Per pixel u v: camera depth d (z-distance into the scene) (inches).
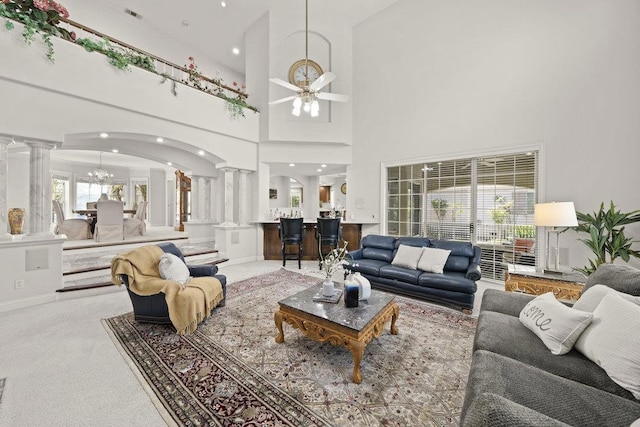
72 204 360.5
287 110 227.1
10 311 117.0
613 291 60.9
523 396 44.3
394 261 151.1
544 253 147.6
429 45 191.3
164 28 236.8
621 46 127.5
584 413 41.1
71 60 132.5
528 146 152.2
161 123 172.7
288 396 67.2
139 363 80.0
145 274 107.3
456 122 179.2
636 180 125.0
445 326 106.7
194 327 99.7
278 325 92.7
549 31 145.7
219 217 292.8
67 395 66.1
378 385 71.6
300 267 209.9
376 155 221.8
